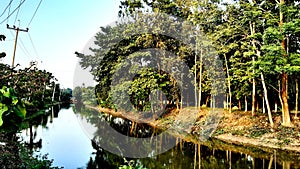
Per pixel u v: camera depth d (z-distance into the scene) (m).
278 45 16.78
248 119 22.47
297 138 17.17
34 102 37.50
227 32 20.95
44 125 26.94
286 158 14.44
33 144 16.69
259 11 18.03
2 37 9.02
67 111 46.00
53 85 62.34
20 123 1.91
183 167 12.80
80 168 11.88
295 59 16.03
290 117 20.48
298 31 15.76
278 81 21.42
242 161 14.03
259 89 24.47
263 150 16.55
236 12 21.56
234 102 31.72
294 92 24.45
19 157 11.14
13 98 1.87
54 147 16.14
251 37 18.16
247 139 19.33
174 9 27.39
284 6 17.28
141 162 13.51
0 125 1.75
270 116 20.11
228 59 25.45
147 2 27.67
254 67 17.69
